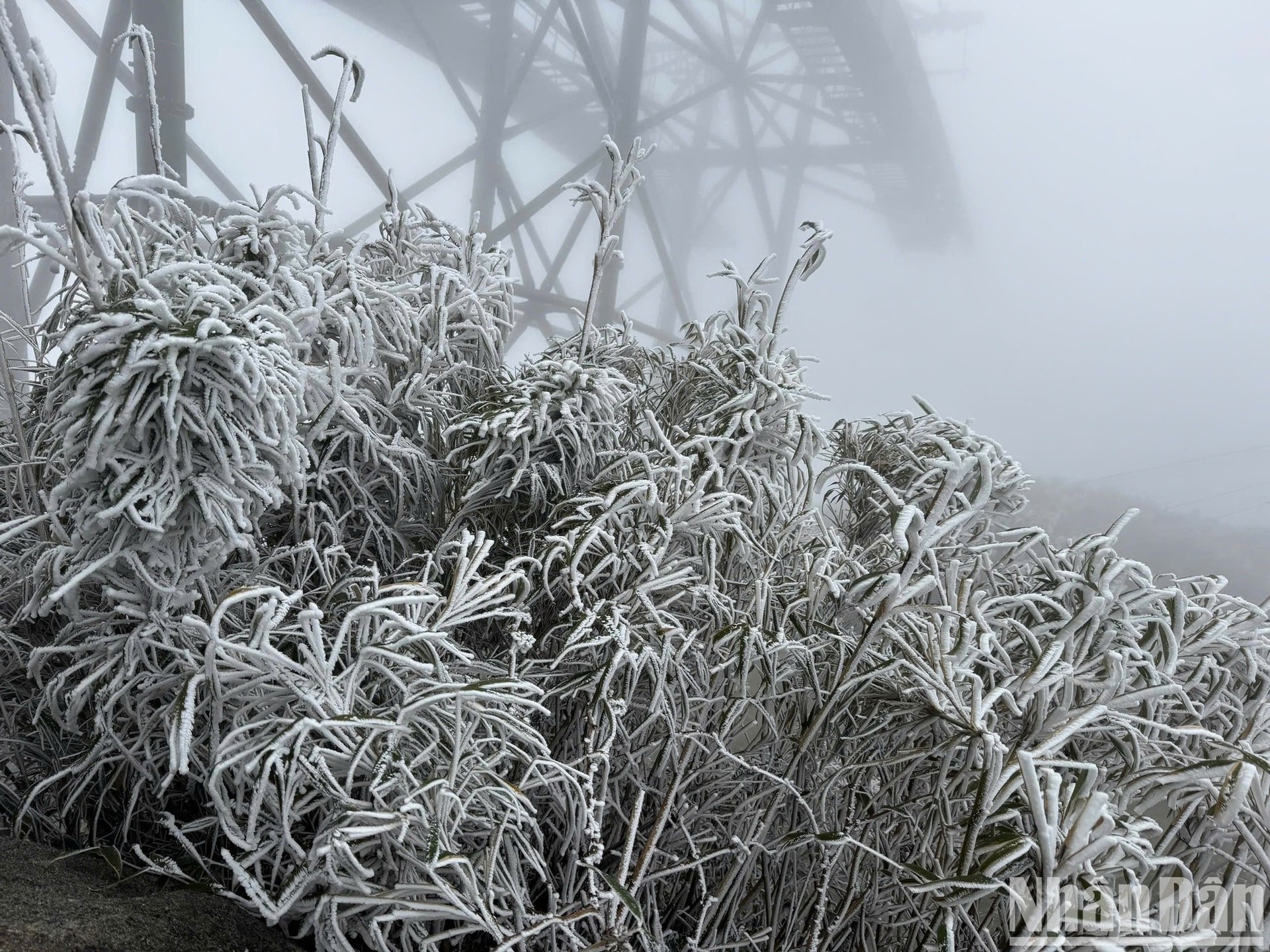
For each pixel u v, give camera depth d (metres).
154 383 0.62
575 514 0.88
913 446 1.12
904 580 0.71
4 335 1.02
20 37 3.14
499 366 1.13
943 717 0.70
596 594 0.85
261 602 0.79
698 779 0.88
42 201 3.75
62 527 0.71
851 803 0.82
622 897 0.60
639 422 1.12
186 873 0.71
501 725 0.66
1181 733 0.63
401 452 0.96
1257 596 4.09
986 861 0.59
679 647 0.87
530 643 0.73
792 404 0.99
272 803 0.62
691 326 1.22
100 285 0.66
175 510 0.65
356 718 0.60
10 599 0.92
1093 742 0.84
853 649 0.86
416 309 1.09
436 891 0.56
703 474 0.92
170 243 0.85
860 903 0.73
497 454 0.97
